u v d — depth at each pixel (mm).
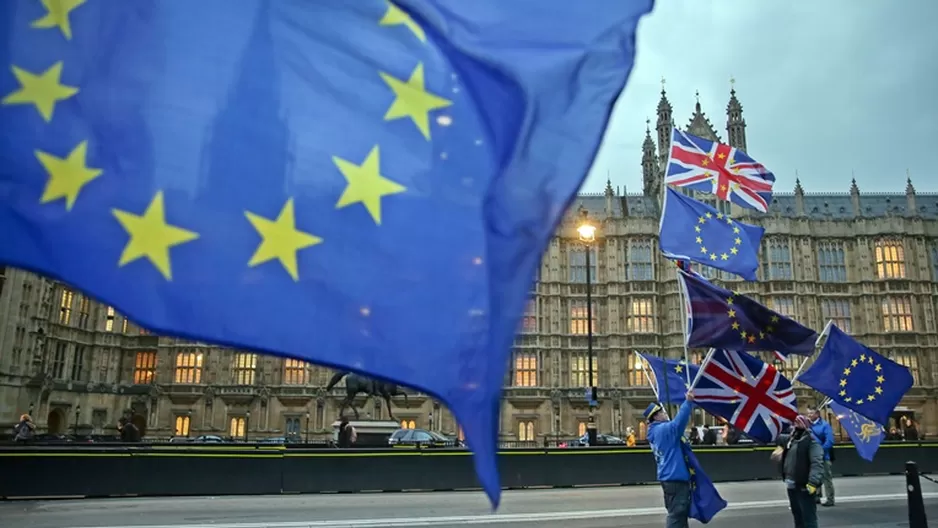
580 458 23953
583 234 33531
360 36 5047
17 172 4133
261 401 57188
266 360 58250
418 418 57531
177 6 4719
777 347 12148
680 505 9422
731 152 18125
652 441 9914
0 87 4238
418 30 5141
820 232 63594
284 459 21266
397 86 4992
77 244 4129
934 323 60531
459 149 4949
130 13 4602
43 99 4297
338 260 4586
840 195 68312
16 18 4355
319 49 4953
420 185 4844
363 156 4809
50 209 4137
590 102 4992
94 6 4535
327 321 4449
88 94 4391
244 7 4879
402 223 4746
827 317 61750
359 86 4941
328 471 21516
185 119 4543
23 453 19312
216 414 56938
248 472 20922
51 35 4402
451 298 4648
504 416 58625
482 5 5133
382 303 4559
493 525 14594
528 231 4684
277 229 4531
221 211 4461
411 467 22219
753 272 14680
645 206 66562
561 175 4805
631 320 60719
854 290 62156
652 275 61531
